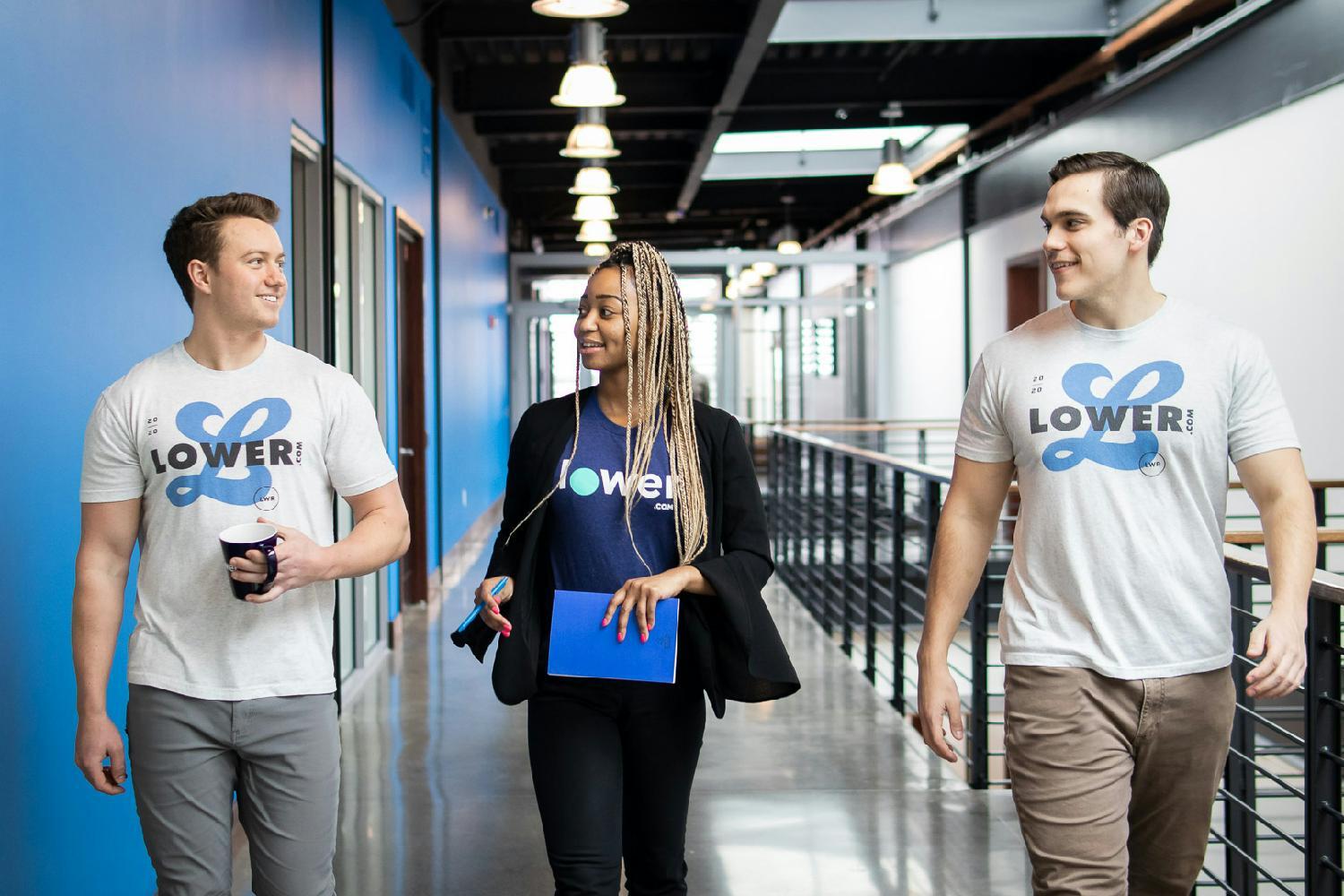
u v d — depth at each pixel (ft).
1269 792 17.61
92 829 8.06
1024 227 33.86
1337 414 19.19
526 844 10.97
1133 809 6.46
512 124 34.88
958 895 9.75
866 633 18.37
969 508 6.63
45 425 7.32
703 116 34.27
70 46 7.68
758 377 55.88
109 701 8.41
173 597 5.87
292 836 6.03
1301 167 19.95
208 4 10.55
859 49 30.07
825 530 22.11
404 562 22.97
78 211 7.80
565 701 6.60
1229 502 21.75
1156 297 6.15
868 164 46.55
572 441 6.66
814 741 14.35
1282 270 20.66
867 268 53.06
